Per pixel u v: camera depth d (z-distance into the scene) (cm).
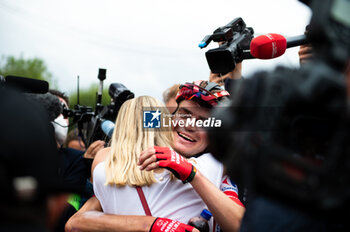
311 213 89
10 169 78
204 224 164
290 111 90
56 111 243
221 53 190
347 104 87
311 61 92
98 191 181
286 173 90
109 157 183
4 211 78
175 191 171
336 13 91
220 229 175
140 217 167
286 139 91
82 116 284
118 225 167
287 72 93
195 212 171
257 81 95
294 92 89
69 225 179
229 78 205
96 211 183
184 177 159
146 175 171
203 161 174
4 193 77
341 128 87
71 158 261
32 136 82
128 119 188
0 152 77
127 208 172
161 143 183
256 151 94
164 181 172
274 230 91
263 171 93
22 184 78
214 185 162
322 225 88
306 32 161
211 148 106
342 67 89
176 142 185
